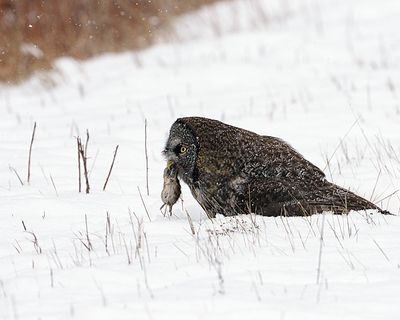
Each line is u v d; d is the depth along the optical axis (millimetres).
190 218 24828
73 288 18828
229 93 46906
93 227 25000
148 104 45938
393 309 16656
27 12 60906
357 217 23500
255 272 19172
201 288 18109
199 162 24828
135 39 63750
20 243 23719
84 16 62906
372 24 61188
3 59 57344
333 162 31906
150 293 17906
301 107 41594
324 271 19172
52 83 54812
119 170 31812
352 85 45219
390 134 35688
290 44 58031
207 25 66938
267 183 24328
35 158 33656
